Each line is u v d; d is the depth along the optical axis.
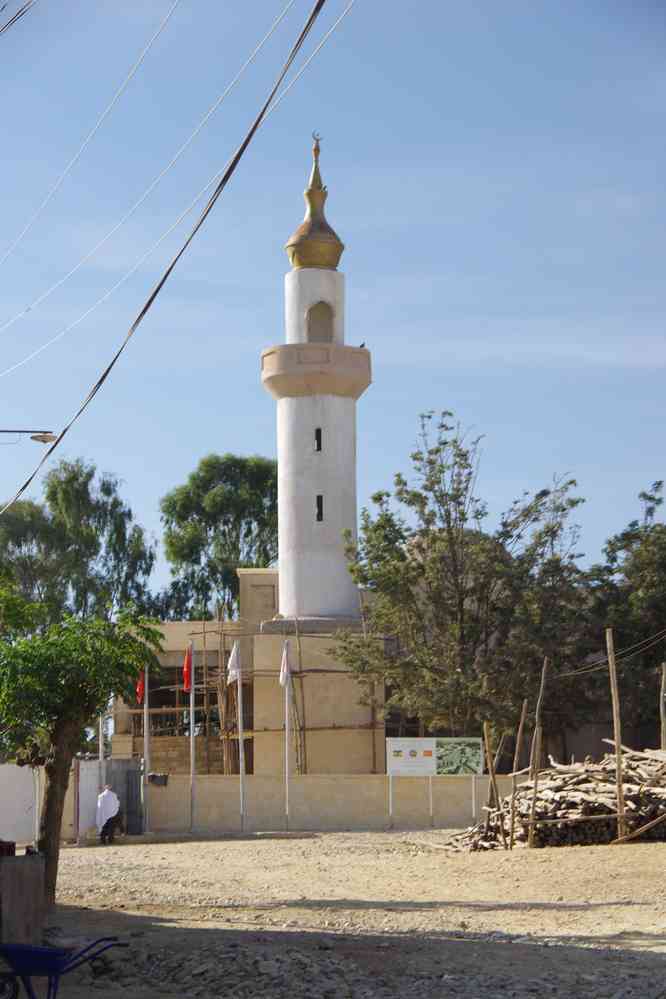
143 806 48.91
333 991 16.56
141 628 24.55
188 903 26.45
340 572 66.69
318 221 69.44
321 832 48.62
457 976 17.33
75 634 23.84
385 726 63.91
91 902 26.77
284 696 62.81
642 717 60.44
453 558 60.22
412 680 59.06
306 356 66.69
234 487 102.12
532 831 34.03
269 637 63.25
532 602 59.44
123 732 68.88
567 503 61.56
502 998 15.97
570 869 28.94
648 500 65.00
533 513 61.41
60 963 14.06
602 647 61.97
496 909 24.42
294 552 66.81
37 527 85.44
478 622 60.41
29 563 83.81
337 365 66.56
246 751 68.62
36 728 24.52
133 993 17.06
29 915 18.34
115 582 87.69
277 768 62.31
